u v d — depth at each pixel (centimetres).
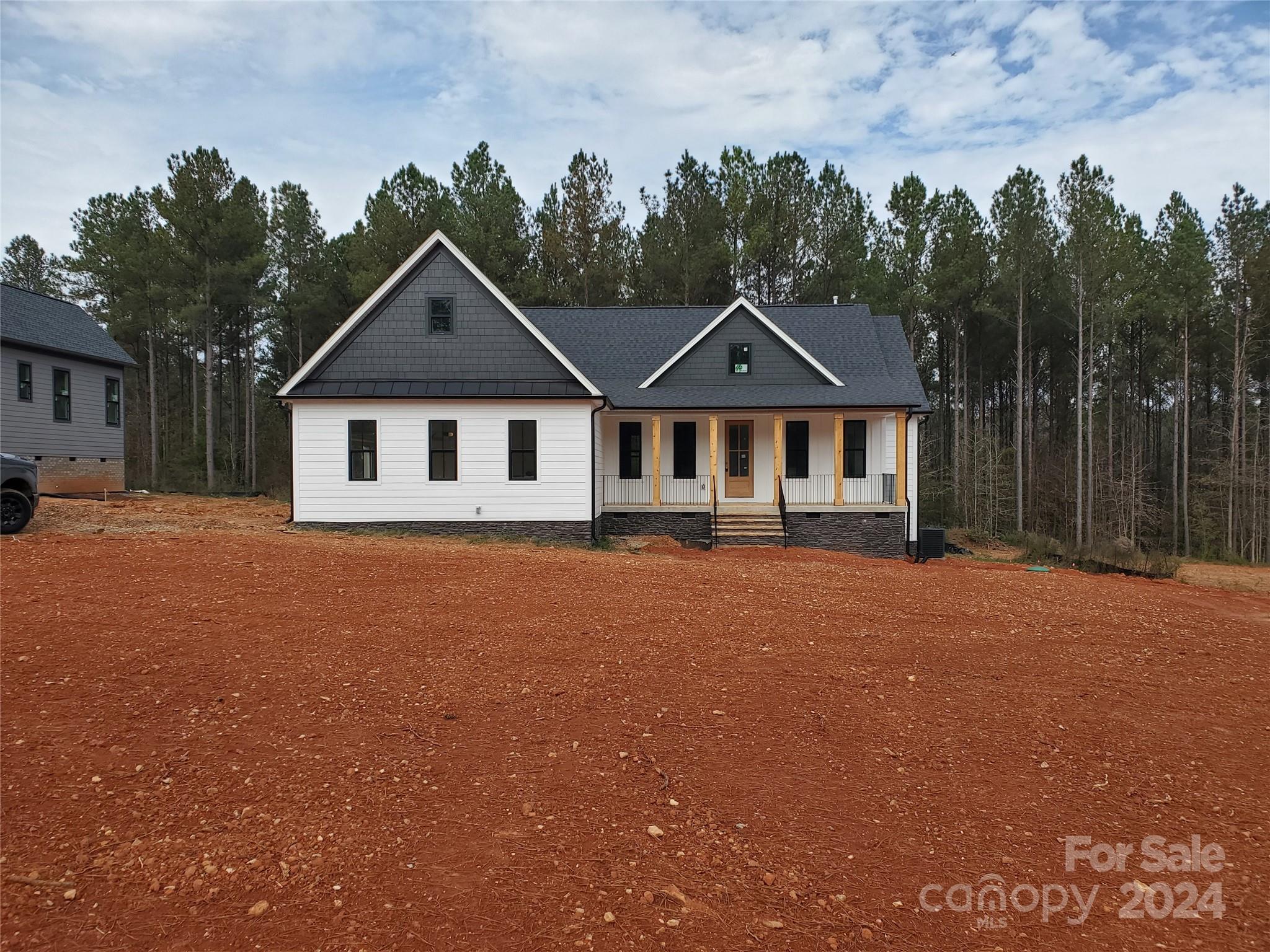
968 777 526
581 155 3784
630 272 3784
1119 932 364
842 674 725
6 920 342
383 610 870
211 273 3341
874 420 2222
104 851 400
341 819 444
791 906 378
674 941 348
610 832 441
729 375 2233
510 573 1120
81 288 4400
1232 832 461
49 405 2211
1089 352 3488
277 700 606
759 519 2052
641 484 2194
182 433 4700
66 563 1010
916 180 3906
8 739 514
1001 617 1008
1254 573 2533
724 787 501
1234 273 3478
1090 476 3428
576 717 603
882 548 2094
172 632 741
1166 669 794
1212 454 3853
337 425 1819
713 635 838
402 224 3350
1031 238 3428
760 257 3866
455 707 611
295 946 335
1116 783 523
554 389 1842
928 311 3975
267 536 1513
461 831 437
